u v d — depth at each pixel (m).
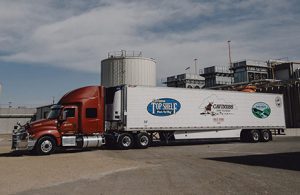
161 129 22.11
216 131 24.89
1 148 22.70
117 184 8.93
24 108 59.00
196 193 7.71
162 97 22.41
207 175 10.23
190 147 22.05
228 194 7.56
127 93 21.09
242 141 27.31
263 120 27.23
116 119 20.81
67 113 18.80
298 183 8.75
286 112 41.91
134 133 21.50
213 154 16.92
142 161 14.21
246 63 55.12
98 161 14.33
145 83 37.12
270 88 44.22
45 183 9.23
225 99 25.41
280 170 11.08
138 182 9.20
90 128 19.45
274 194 7.51
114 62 37.03
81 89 19.77
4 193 7.97
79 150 20.31
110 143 21.62
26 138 17.30
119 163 13.55
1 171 11.58
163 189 8.20
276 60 55.59
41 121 18.00
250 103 26.72
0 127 57.00
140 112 21.44
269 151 18.11
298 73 47.72
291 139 29.95
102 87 20.36
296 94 40.94
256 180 9.24
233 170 11.18
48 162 14.12
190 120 23.42
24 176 10.45
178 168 11.88
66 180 9.66
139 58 37.09
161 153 17.89
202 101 24.17
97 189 8.30
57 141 18.12
